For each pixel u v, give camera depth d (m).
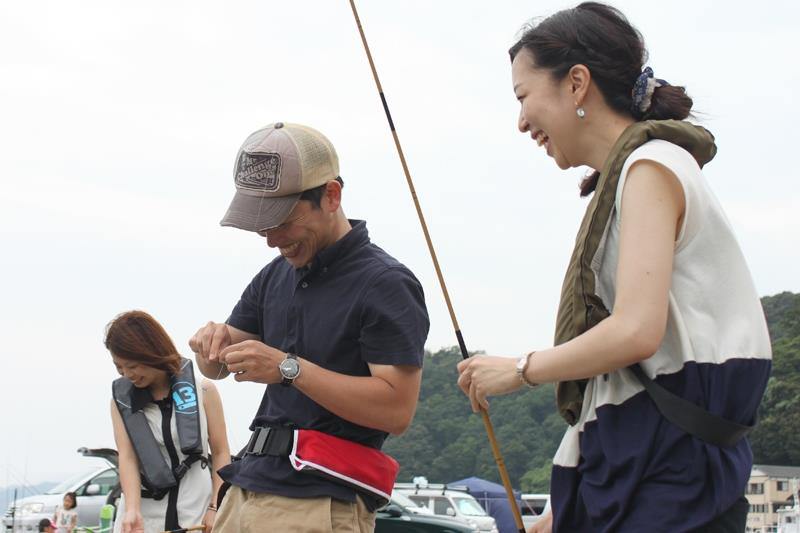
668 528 2.27
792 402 35.72
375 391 3.28
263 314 3.65
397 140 3.09
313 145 3.40
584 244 2.40
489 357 2.48
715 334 2.31
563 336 2.46
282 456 3.38
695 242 2.32
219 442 4.75
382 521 13.69
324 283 3.45
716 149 2.54
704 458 2.28
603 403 2.38
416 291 3.42
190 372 4.67
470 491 29.70
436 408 63.25
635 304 2.24
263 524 3.35
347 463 3.35
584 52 2.49
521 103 2.61
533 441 57.72
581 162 2.56
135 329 4.55
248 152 3.39
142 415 4.61
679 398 2.30
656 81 2.50
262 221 3.33
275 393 3.49
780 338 40.72
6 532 13.91
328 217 3.43
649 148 2.34
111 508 9.56
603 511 2.36
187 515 4.55
